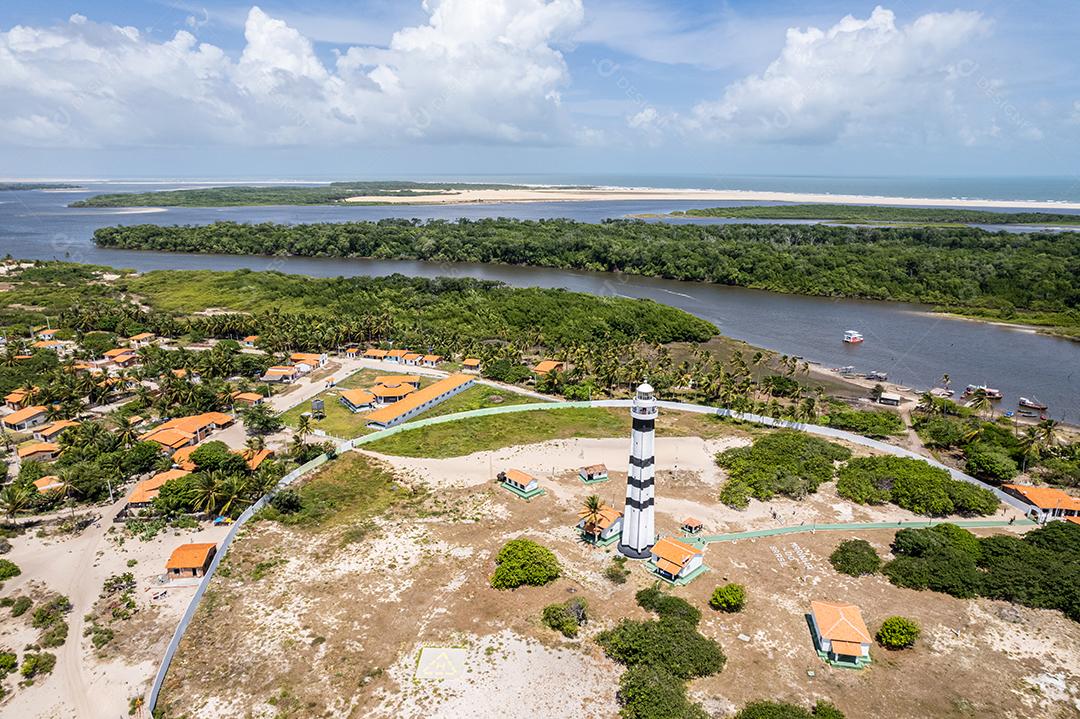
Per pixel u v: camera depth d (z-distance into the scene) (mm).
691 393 146250
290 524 88938
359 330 181250
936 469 101125
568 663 63969
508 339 192250
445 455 112250
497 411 132750
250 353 174125
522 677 62000
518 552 78250
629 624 67688
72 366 145500
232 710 57781
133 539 85062
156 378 148625
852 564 79688
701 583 77312
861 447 115375
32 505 91250
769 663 64375
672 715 55250
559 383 146375
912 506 94438
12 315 197125
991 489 97938
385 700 59062
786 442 112375
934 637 68375
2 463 103438
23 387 134250
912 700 59844
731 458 108625
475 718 57281
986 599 74812
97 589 74750
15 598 72938
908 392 153000
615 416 131875
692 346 187750
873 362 177875
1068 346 190625
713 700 59406
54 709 57812
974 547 82125
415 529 88250
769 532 88500
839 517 93125
